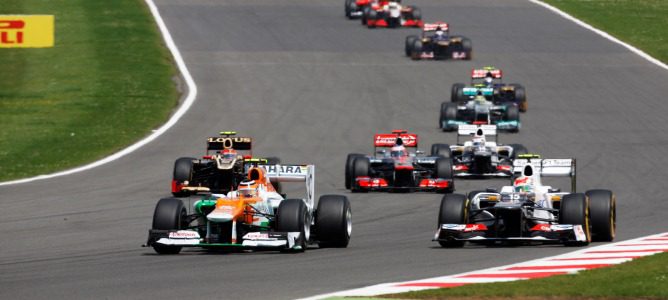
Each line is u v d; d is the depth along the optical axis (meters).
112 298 52.31
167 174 118.38
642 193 106.62
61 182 112.81
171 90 181.12
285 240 67.38
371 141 143.25
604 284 54.31
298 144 140.62
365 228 85.69
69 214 92.69
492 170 120.94
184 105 168.50
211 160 103.12
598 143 141.75
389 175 114.81
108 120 156.88
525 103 166.25
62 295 53.25
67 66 198.50
